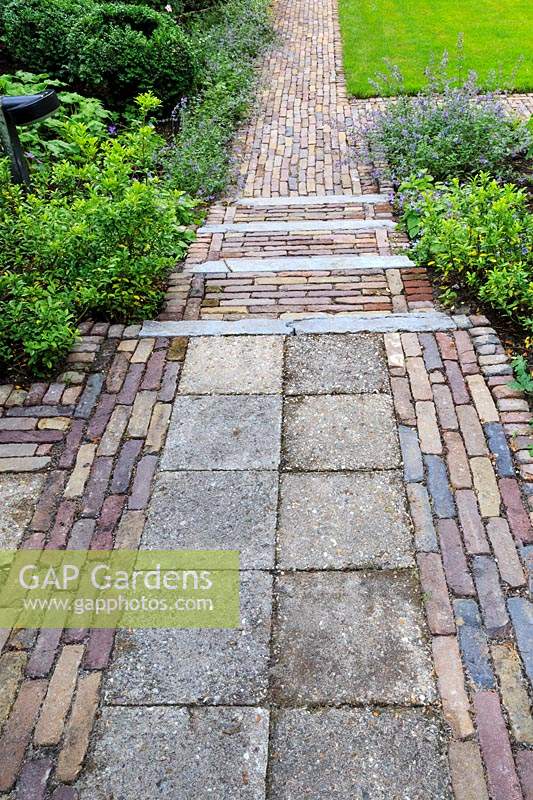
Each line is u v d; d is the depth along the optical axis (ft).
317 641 8.11
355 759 7.06
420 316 13.44
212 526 9.55
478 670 7.70
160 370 12.43
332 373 12.16
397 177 19.70
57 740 7.32
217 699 7.62
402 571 8.81
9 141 16.42
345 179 20.48
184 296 14.75
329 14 37.42
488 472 10.03
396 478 10.08
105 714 7.54
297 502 9.82
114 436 11.05
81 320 13.85
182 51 23.90
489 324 13.12
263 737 7.28
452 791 6.79
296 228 17.62
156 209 14.52
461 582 8.60
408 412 11.19
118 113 24.22
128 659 8.02
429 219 15.53
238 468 10.41
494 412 11.05
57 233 14.05
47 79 23.70
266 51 31.89
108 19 24.36
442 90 24.88
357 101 26.17
